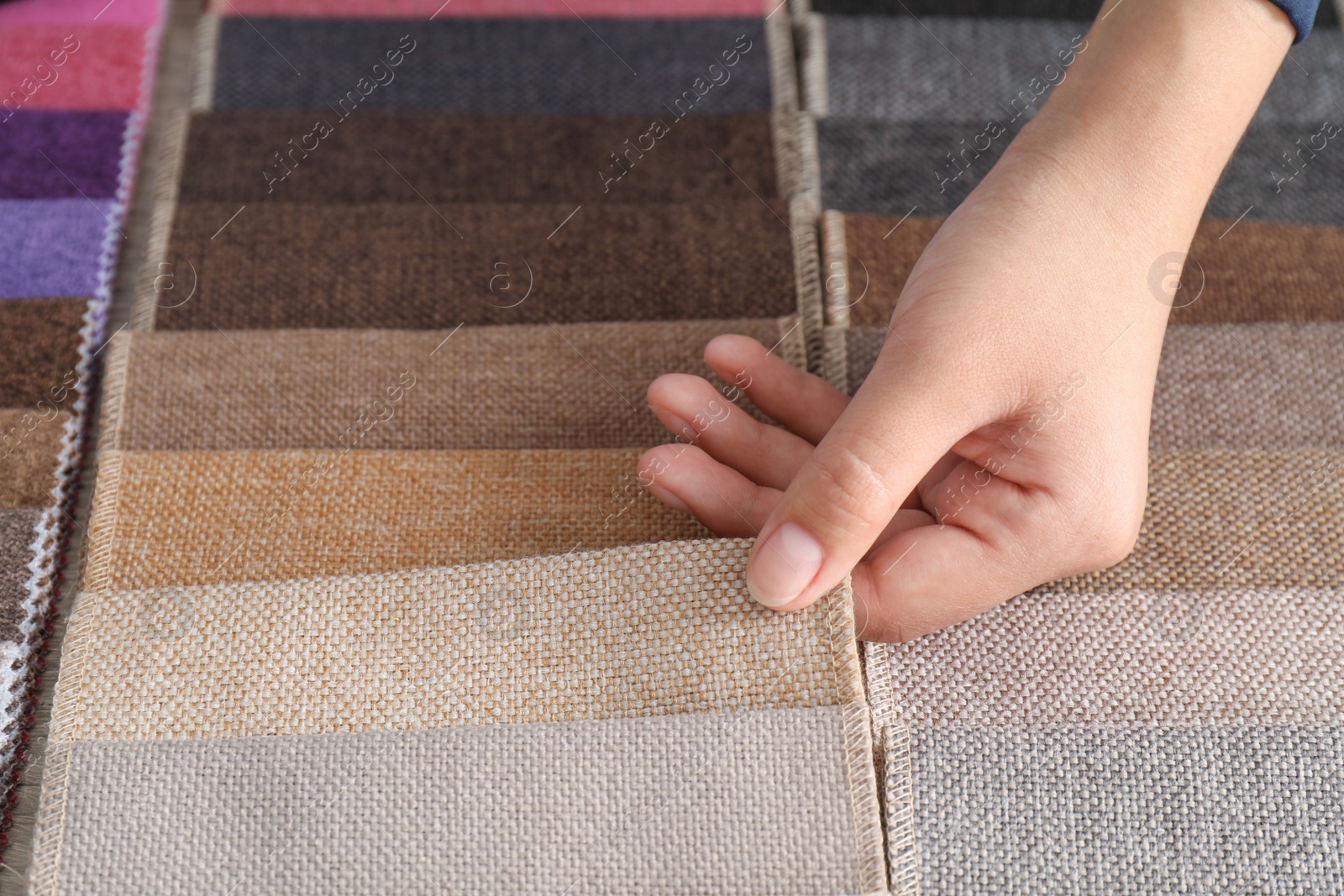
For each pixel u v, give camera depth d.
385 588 0.63
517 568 0.63
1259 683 0.64
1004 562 0.63
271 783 0.61
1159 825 0.62
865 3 0.80
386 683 0.62
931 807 0.62
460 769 0.61
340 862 0.61
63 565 0.67
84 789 0.61
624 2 0.80
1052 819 0.62
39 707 0.65
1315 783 0.63
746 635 0.62
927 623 0.64
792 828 0.60
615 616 0.62
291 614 0.63
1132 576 0.66
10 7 0.79
